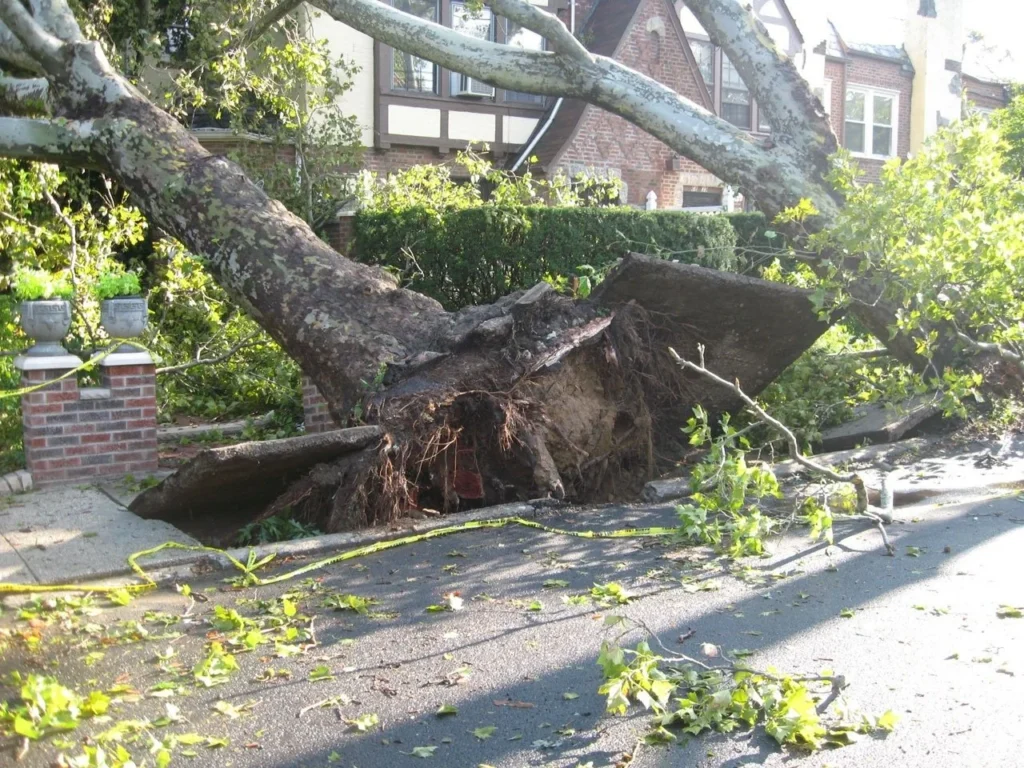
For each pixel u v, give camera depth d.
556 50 10.04
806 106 9.80
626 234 13.18
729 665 4.02
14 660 4.18
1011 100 27.06
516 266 12.76
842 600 4.86
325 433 6.12
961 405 8.66
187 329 12.43
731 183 9.88
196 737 3.42
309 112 16.06
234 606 4.91
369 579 5.34
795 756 3.26
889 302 9.33
